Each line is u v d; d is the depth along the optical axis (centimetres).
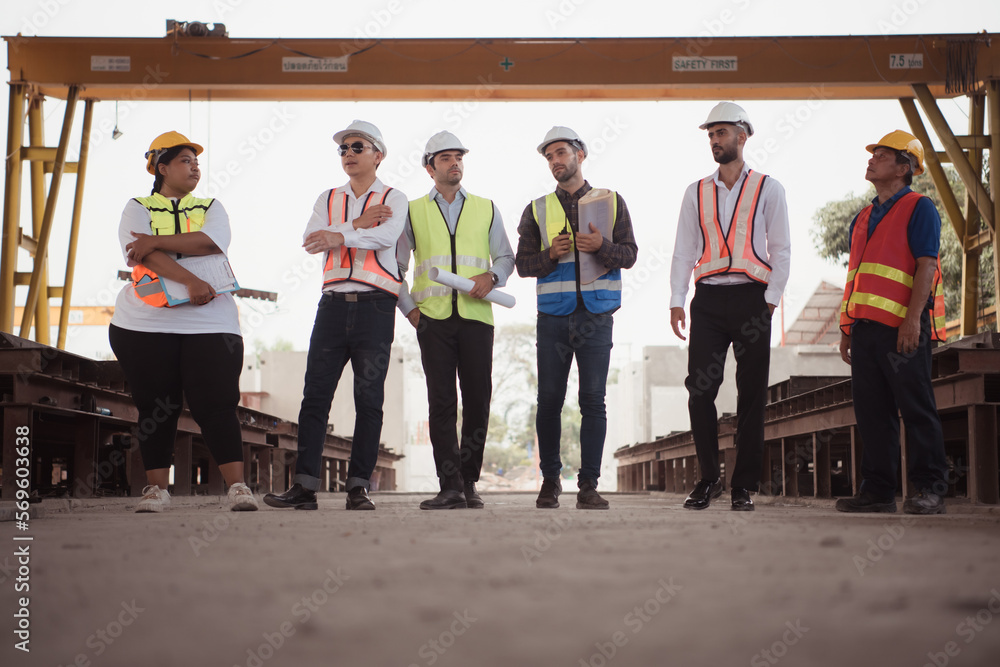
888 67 1205
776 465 906
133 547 203
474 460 488
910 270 416
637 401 3147
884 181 434
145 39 1216
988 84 1196
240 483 425
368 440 454
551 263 494
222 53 1216
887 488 424
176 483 802
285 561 170
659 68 1223
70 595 128
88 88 1230
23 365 559
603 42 1225
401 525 282
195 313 422
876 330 417
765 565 159
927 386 409
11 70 1207
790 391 754
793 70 1216
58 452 887
